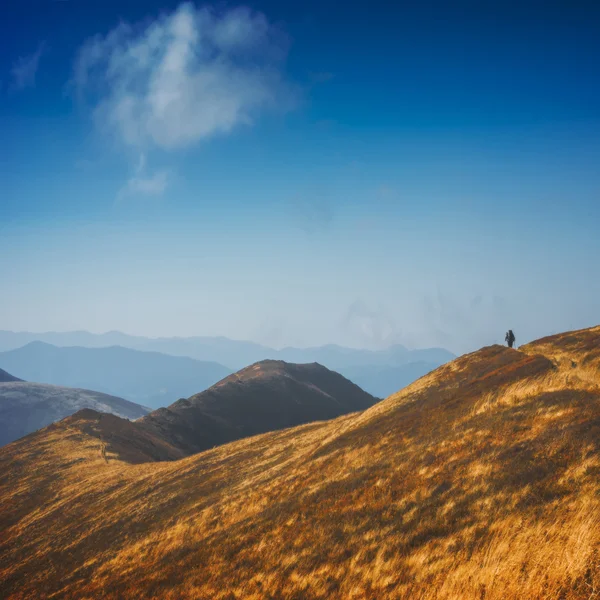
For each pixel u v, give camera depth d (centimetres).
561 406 2023
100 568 2797
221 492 3450
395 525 1619
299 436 4591
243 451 4691
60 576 3006
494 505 1428
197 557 2219
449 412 2805
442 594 1126
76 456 6159
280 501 2527
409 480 1953
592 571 945
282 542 1936
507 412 2238
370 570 1416
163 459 7600
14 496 5081
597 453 1456
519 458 1652
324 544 1733
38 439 7175
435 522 1513
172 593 1920
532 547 1118
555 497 1313
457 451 2016
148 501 3875
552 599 927
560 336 4238
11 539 4059
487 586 1058
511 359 3762
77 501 4512
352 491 2141
